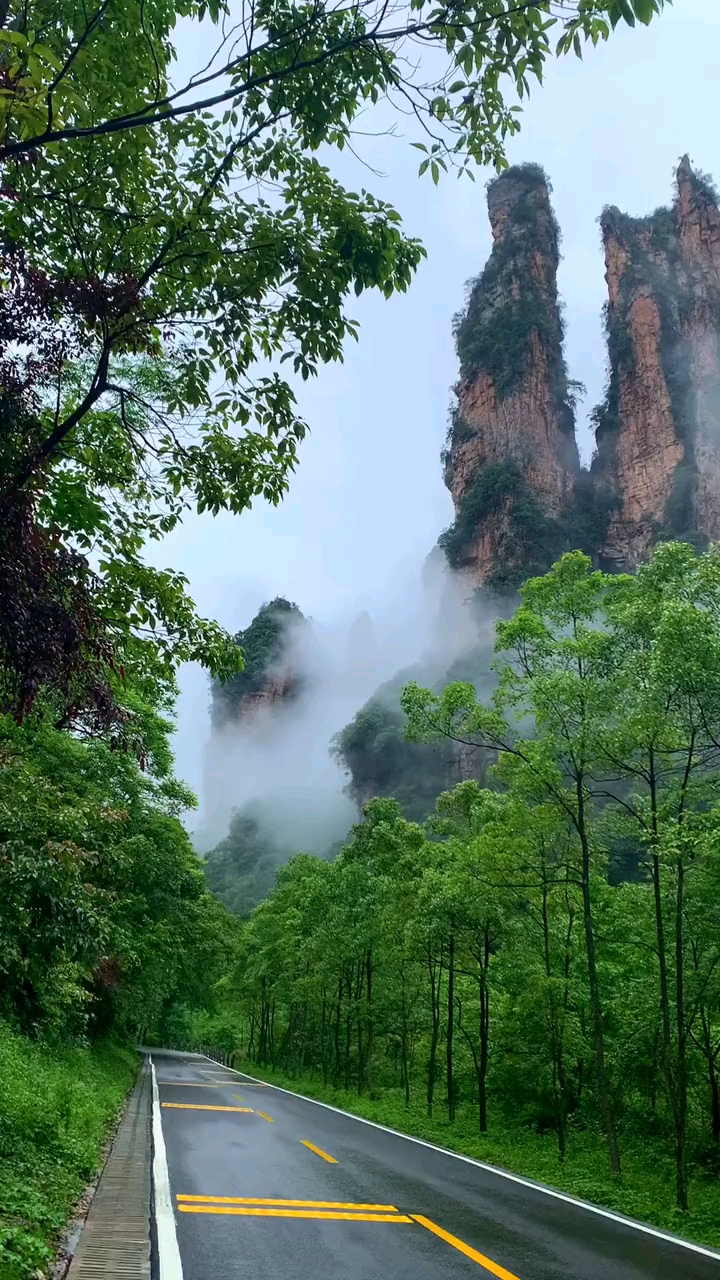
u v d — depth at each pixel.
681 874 11.70
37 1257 5.12
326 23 4.69
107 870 8.29
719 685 10.14
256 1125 14.93
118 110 5.07
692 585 10.82
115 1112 14.34
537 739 14.76
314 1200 8.55
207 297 5.49
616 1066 17.31
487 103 4.78
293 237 5.30
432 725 15.30
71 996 16.05
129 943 20.72
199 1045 68.44
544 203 143.75
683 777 12.42
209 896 33.94
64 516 6.19
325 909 30.28
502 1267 6.42
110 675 6.75
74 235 5.25
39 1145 8.50
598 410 126.38
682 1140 10.99
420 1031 29.58
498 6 4.29
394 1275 5.99
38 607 4.50
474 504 120.00
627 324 124.25
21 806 7.04
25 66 3.96
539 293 134.88
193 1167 9.84
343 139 5.11
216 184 5.29
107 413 6.12
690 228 125.19
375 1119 19.00
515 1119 19.67
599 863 15.90
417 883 20.97
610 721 13.08
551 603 14.66
